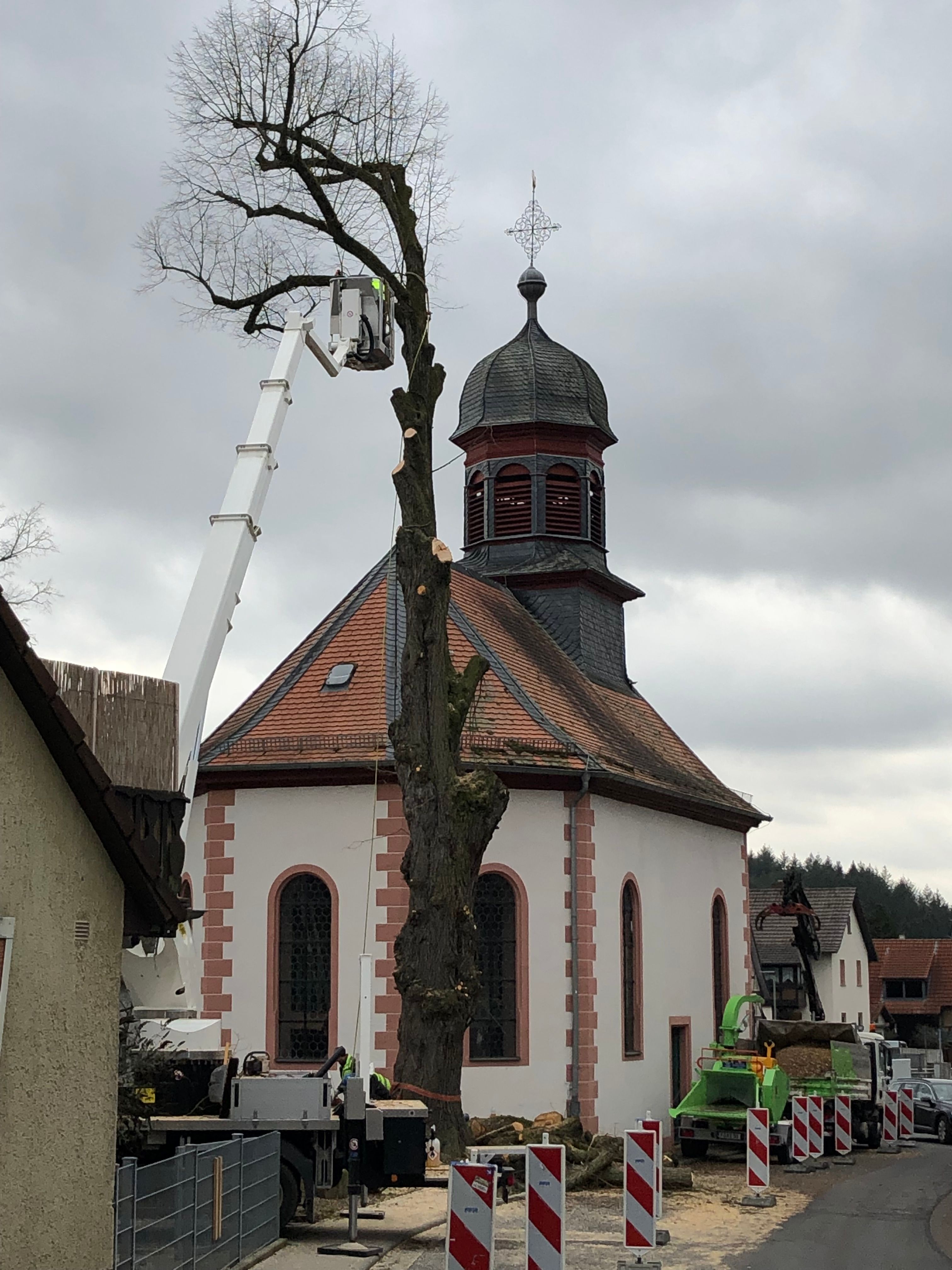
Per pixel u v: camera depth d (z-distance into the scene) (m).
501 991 26.72
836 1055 30.58
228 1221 13.82
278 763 26.53
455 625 29.67
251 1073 17.28
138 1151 15.73
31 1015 10.07
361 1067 22.33
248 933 26.53
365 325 21.72
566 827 27.56
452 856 21.48
